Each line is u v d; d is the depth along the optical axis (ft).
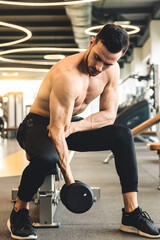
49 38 39.19
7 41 39.34
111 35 4.05
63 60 4.84
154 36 31.04
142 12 30.83
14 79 57.52
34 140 4.81
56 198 6.27
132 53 43.47
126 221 5.07
